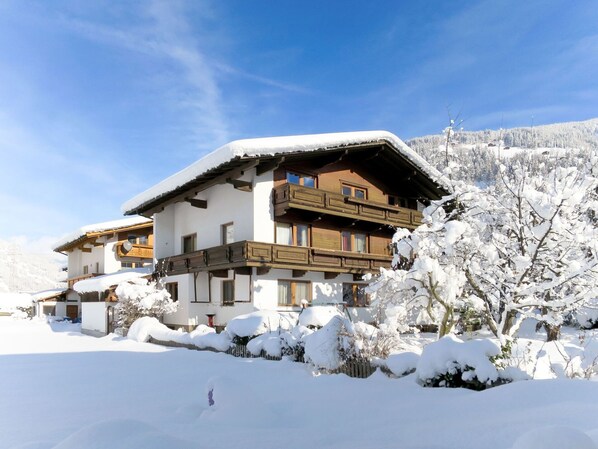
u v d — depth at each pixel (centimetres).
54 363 1130
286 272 1769
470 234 1009
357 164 2020
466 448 396
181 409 588
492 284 983
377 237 2100
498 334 953
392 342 876
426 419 502
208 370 962
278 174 1748
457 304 1048
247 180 1702
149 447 292
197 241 1986
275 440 427
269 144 1533
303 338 1032
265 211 1691
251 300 1675
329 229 1903
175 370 974
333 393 672
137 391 751
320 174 1873
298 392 699
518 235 1016
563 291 1005
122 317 1880
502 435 410
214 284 1897
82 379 878
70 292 3475
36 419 567
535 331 1611
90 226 2636
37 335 2192
